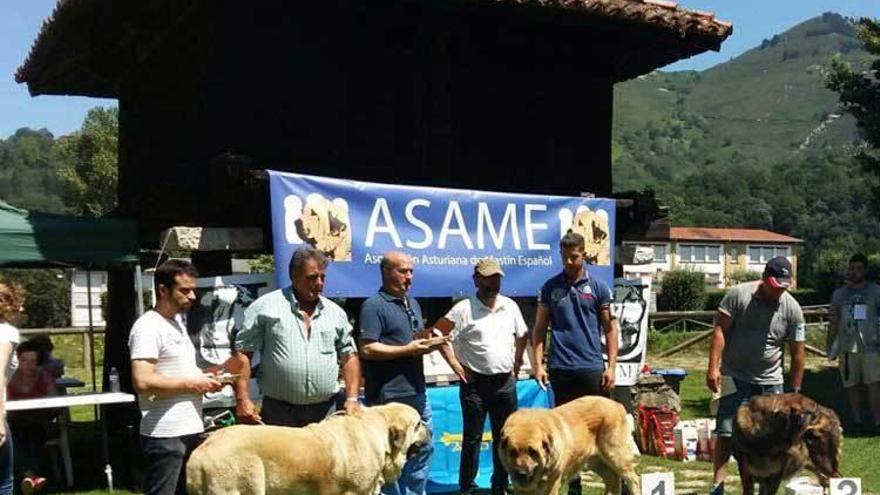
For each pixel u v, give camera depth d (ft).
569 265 22.13
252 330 16.99
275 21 26.99
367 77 28.40
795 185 341.21
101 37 33.19
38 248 25.90
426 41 28.58
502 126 30.76
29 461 26.99
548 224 28.37
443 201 26.27
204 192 26.63
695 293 124.57
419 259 25.67
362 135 28.25
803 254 262.06
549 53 31.50
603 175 32.76
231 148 26.07
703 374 60.23
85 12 30.35
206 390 15.96
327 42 27.78
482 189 30.25
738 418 20.48
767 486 20.51
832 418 20.76
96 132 119.85
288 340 16.88
